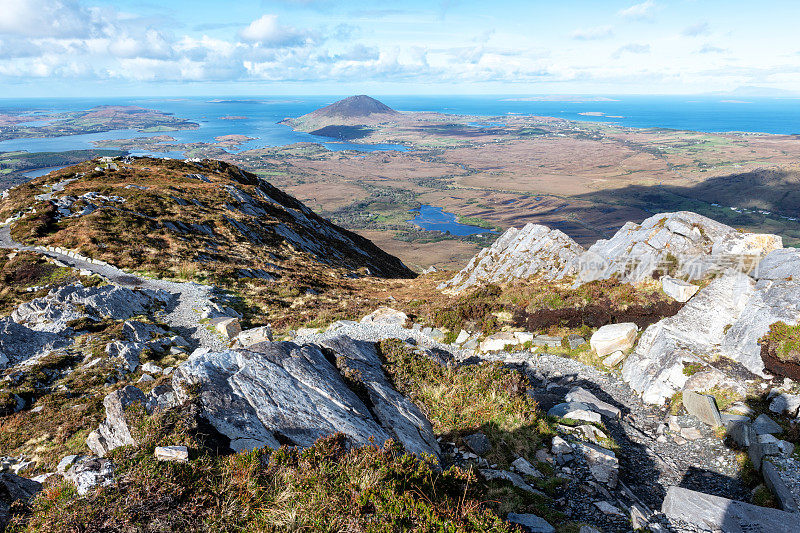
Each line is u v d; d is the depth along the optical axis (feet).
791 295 61.67
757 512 34.91
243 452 30.35
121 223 185.37
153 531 24.40
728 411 53.72
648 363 66.95
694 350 63.98
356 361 54.80
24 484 34.35
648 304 77.66
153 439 31.17
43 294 124.88
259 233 236.02
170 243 180.04
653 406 60.64
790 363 55.57
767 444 44.75
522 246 124.36
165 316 117.29
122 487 26.76
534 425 49.60
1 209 207.41
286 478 28.94
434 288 160.35
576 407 56.90
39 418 67.15
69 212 193.47
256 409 36.73
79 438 58.13
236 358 42.65
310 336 90.17
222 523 25.82
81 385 78.64
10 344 88.89
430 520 26.86
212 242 198.59
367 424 40.14
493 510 32.94
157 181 271.08
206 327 110.22
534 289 93.45
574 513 35.99
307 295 152.25
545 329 84.53
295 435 35.40
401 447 35.14
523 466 41.88
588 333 80.74
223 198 262.67
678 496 37.06
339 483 29.09
